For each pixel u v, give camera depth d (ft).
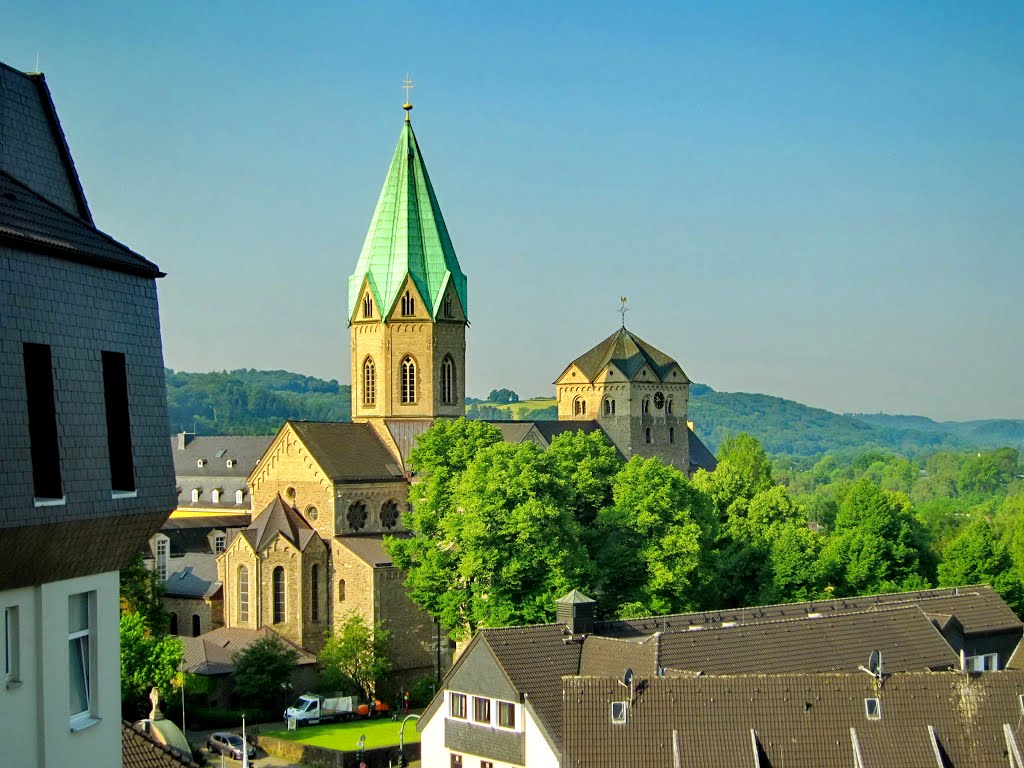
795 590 452.35
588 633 284.20
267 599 458.50
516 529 368.27
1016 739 202.39
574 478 433.48
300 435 474.08
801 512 505.66
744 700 207.21
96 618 102.78
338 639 443.32
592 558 401.90
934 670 294.05
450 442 428.15
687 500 424.87
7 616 94.17
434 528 412.98
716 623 319.47
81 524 96.37
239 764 350.84
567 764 202.69
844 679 208.95
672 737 204.33
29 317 92.27
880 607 343.67
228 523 608.19
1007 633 339.77
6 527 88.07
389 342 496.23
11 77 107.76
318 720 410.11
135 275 105.09
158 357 107.34
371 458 487.20
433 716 277.85
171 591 507.71
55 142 112.98
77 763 99.96
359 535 473.67
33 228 93.91
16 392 90.22
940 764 199.62
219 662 428.56
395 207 500.33
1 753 92.43
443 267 500.74
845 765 200.64
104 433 99.71
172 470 107.96
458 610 386.11
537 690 262.06
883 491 492.13
